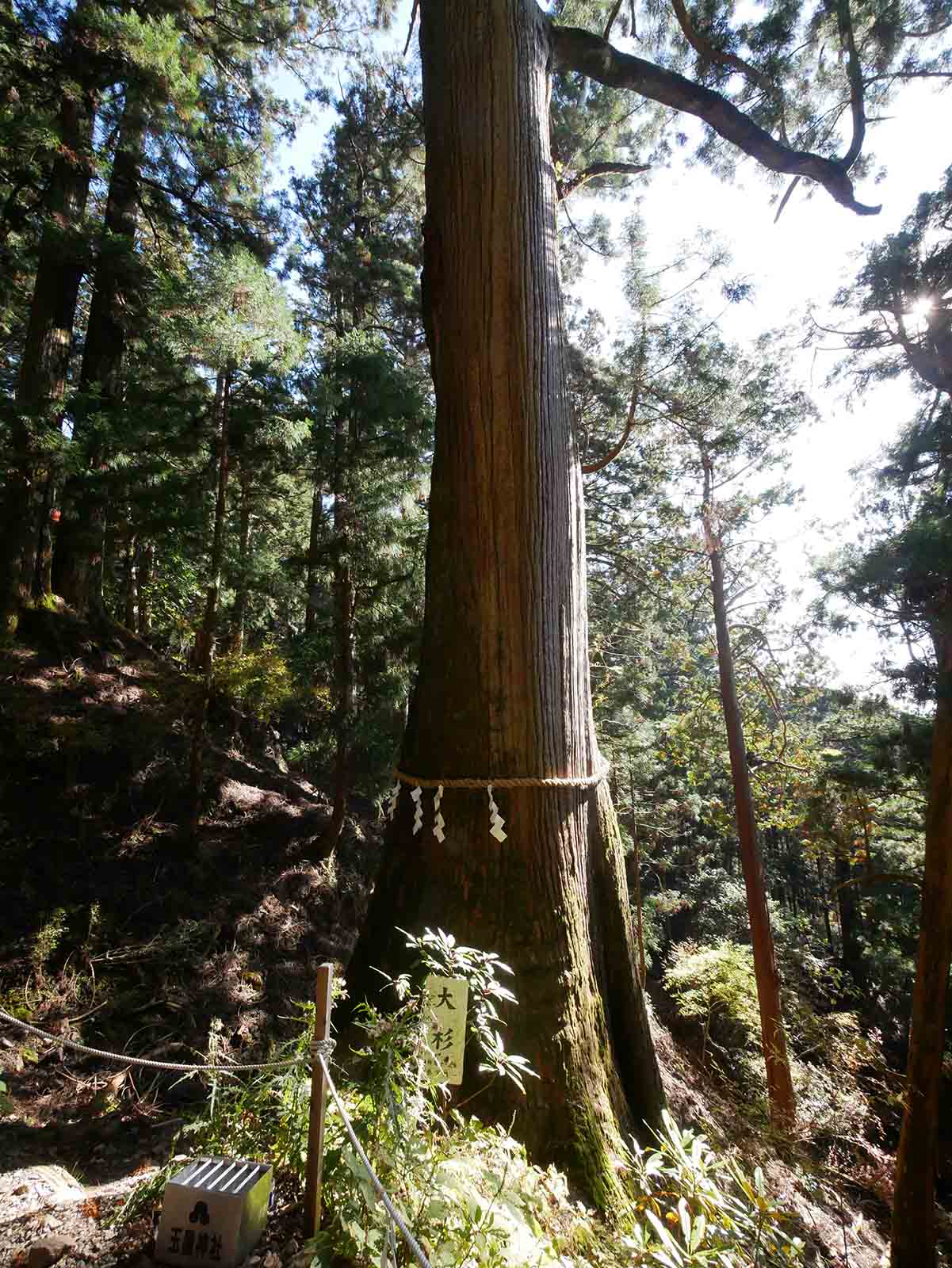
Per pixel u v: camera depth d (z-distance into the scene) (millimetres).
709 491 13102
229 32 11508
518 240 4023
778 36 7457
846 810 11914
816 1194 5551
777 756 14148
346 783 8852
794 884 25062
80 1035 5383
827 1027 11547
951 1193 12445
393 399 8461
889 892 15250
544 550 3895
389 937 3738
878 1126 9938
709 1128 4988
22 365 9859
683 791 17250
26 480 8102
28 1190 2703
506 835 3637
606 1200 3004
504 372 3930
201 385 7875
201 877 7559
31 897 6379
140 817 7816
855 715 13461
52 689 8445
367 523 8539
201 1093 5031
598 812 4090
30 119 8109
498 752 3721
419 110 13477
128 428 7277
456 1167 2162
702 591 14969
